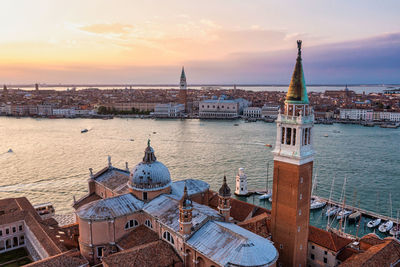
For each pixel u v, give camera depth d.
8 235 96.94
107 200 81.56
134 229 82.12
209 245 65.06
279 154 75.94
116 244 79.31
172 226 72.06
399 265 74.25
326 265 81.56
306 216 78.62
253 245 61.78
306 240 80.38
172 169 189.50
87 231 77.25
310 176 77.75
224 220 76.31
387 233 116.81
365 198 147.88
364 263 70.50
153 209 80.75
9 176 175.88
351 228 121.69
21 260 90.56
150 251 69.56
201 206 82.75
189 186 98.44
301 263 79.81
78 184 163.75
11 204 115.00
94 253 77.88
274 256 61.84
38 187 159.50
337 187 161.38
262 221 88.06
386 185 163.62
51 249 79.38
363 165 199.12
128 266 64.19
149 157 87.81
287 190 76.00
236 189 152.62
